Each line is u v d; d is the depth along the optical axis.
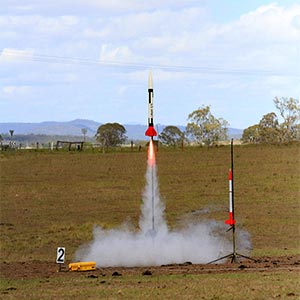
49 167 151.50
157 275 49.19
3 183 130.50
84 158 166.12
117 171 143.38
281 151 165.12
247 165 144.75
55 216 97.44
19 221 93.31
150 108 75.31
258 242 74.62
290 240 75.81
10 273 53.12
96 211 101.31
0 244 73.62
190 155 164.12
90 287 43.78
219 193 113.56
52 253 68.62
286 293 39.62
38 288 44.41
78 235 79.44
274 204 102.50
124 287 43.25
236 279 44.94
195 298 38.88
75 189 122.31
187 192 115.62
